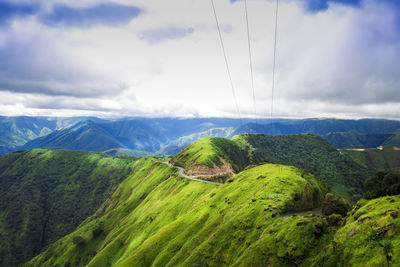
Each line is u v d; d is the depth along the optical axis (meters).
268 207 93.38
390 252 43.47
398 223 47.56
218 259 87.69
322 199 108.25
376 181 89.38
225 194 135.25
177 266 95.06
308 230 68.62
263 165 170.62
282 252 68.12
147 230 161.12
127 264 118.38
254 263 72.50
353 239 53.09
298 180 111.75
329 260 54.47
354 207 72.62
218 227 106.44
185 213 151.25
